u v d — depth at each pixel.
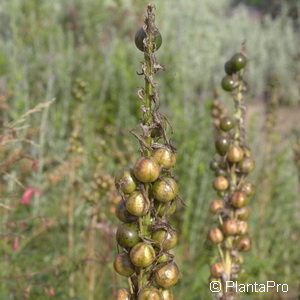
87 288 3.93
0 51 7.47
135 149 4.81
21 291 3.15
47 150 5.70
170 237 1.50
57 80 7.06
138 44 1.44
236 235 2.60
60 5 10.90
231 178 2.59
